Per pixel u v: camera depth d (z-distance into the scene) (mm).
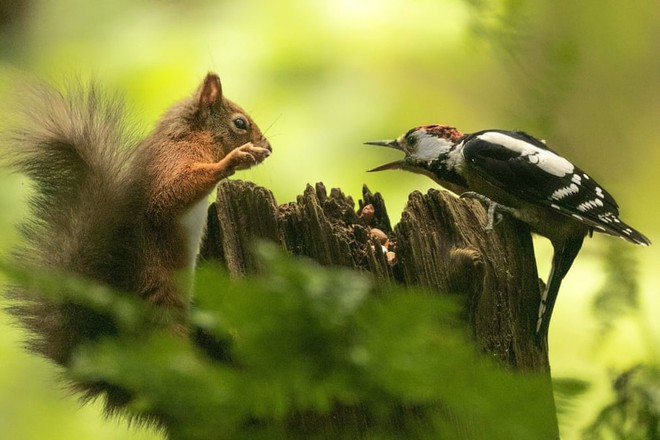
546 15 5145
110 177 5270
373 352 2572
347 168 5551
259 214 5164
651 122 5270
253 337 2604
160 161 5312
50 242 5250
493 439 2652
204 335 5125
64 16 5676
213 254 5180
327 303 2561
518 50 4688
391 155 5559
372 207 5230
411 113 5574
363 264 5160
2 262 2748
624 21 5203
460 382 2605
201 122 5371
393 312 2541
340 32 5605
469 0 4672
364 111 5570
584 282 5367
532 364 5180
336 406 5082
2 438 5512
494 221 5188
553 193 5254
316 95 5586
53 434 5516
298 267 2557
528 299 5188
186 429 2900
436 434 3107
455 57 5578
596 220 5246
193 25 5645
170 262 5277
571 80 4742
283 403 2730
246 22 5625
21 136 5262
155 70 5609
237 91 5590
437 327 2768
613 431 3203
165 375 2707
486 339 5164
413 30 5605
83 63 5637
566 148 5188
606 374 3395
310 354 2643
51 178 5270
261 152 5312
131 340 2967
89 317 5215
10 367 5527
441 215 5168
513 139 5277
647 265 5266
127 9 5672
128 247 5266
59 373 5242
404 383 2619
